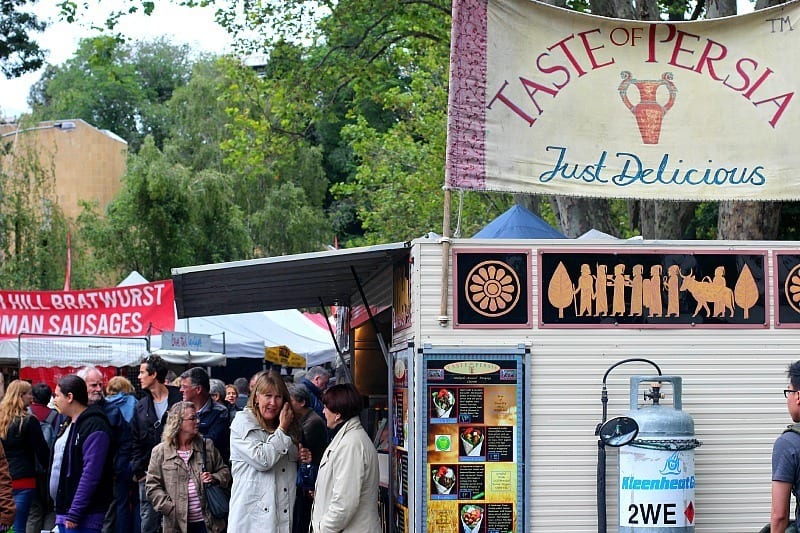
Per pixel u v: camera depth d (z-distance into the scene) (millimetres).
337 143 60281
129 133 76500
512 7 8562
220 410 10273
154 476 9461
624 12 16500
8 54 29750
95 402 10469
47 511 12328
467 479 7820
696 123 8641
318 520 7945
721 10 15633
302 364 22875
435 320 7926
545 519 7824
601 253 8031
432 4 20781
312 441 10422
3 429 11359
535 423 7883
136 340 17328
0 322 18234
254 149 23188
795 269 8148
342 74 22469
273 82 22875
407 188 34531
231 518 8367
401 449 8625
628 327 8008
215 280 9844
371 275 10844
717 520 7953
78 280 37812
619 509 7469
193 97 52969
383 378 13023
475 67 8484
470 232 33812
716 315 8078
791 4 8711
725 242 8117
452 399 7859
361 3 21438
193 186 44000
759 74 8688
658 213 17000
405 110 33781
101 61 20578
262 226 49844
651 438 7371
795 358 8117
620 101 8617
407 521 8273
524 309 7957
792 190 8617
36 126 38500
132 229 43031
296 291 12047
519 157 8469
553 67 8586
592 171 8547
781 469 5938
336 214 56469
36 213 36406
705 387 8023
